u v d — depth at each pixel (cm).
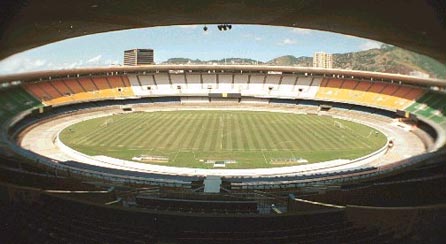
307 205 1862
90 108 8050
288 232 1379
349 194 2072
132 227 1391
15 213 1473
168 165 4128
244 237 1345
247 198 2294
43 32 2620
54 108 7331
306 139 5412
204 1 2261
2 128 5406
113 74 9319
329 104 8425
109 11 2381
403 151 4906
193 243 1269
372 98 7881
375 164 4253
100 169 3225
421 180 2156
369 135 5747
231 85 9569
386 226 1434
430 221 1452
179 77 9688
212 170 3956
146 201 2031
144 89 9238
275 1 2234
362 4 2100
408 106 7125
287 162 4272
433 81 6881
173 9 2439
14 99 6819
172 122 6700
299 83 9206
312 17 2614
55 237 1283
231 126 6344
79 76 8744
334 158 4459
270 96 9019
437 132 5616
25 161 2925
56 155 4553
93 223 1417
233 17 2753
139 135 5588
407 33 2497
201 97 9288
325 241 1284
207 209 1934
